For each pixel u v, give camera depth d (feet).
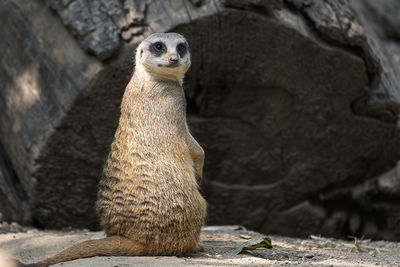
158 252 24.86
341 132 41.50
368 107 41.16
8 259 22.31
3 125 39.42
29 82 37.24
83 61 34.86
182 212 24.68
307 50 37.63
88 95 34.83
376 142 42.68
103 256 24.35
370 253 30.04
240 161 41.45
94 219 38.93
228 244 29.35
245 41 36.73
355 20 38.55
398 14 67.82
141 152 24.85
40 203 37.81
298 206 43.39
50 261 23.41
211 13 35.09
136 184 24.62
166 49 25.16
